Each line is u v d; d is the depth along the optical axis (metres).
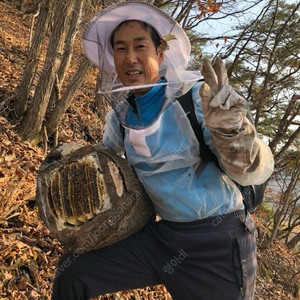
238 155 1.45
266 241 9.55
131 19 1.67
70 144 1.97
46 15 4.65
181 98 1.67
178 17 6.96
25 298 2.55
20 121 4.73
